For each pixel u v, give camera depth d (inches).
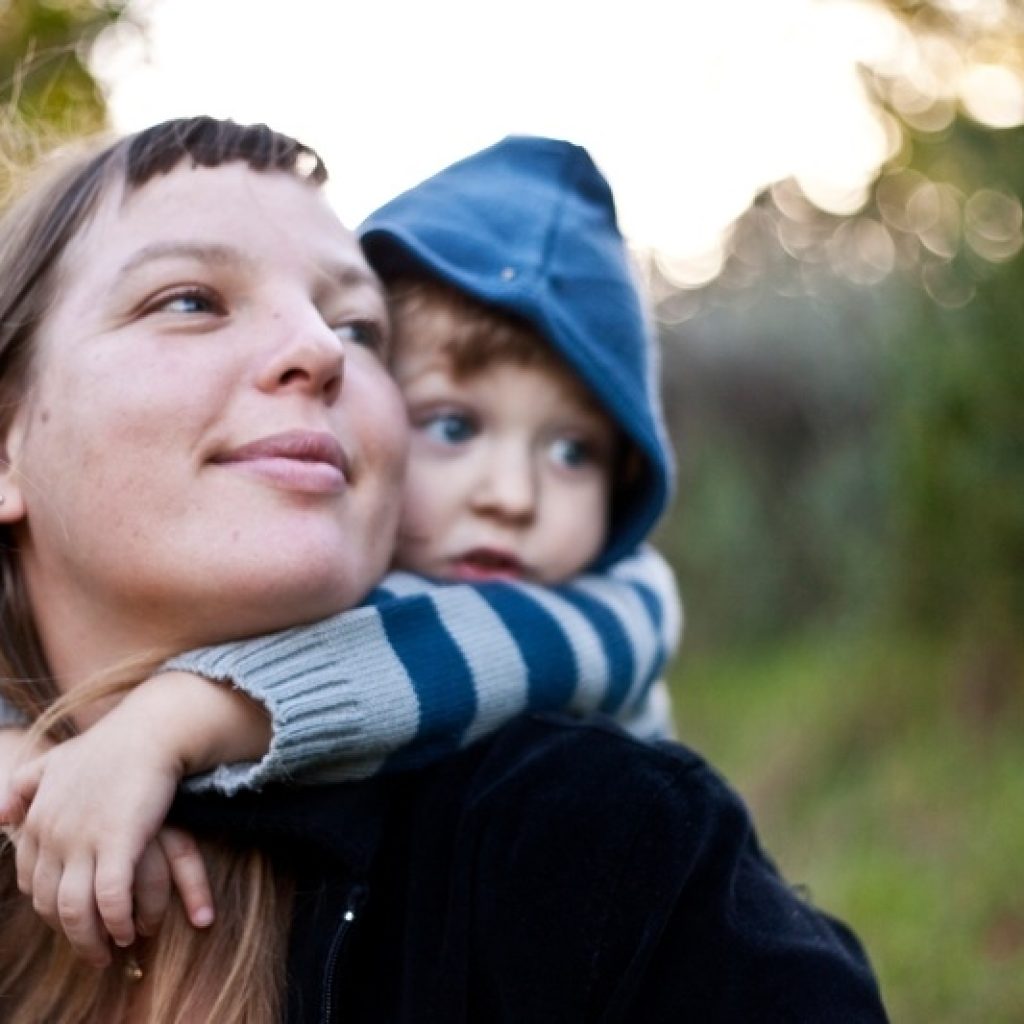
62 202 51.3
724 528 302.8
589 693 54.6
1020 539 187.5
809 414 303.6
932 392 192.9
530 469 59.9
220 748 46.9
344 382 49.8
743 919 45.6
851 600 236.4
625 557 64.5
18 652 52.1
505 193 60.6
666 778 47.9
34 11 106.9
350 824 47.6
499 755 49.6
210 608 46.6
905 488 197.3
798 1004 43.7
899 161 206.7
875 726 190.9
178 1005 46.1
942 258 199.5
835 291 307.7
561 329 57.7
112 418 46.7
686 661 292.4
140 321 48.1
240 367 47.4
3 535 51.9
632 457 63.2
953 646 191.8
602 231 61.5
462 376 59.6
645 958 44.3
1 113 66.5
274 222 50.4
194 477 46.5
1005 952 133.1
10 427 51.0
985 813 159.9
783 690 240.7
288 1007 45.9
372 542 49.9
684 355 314.8
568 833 46.3
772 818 182.5
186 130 51.7
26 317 50.2
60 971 49.8
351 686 47.2
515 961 44.9
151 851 46.6
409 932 46.7
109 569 47.2
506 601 53.6
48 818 45.6
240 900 47.3
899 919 141.6
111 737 46.2
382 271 60.7
